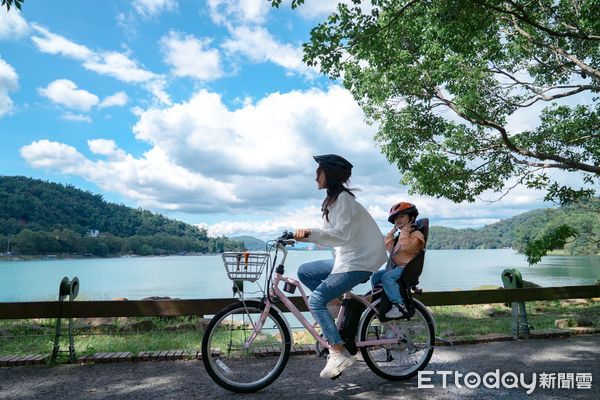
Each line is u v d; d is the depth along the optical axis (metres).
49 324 7.34
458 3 8.03
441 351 5.02
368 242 3.65
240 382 3.93
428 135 12.98
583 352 4.91
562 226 10.42
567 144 13.34
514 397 3.52
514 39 12.58
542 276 42.84
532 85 13.65
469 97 11.35
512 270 5.91
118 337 6.34
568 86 13.30
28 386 3.93
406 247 3.93
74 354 4.74
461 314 8.59
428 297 5.60
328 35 7.98
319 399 3.52
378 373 3.94
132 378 4.14
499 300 5.68
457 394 3.60
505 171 13.26
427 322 4.11
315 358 4.81
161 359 4.77
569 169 12.76
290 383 3.95
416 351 4.04
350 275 3.59
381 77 12.33
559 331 5.79
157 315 4.96
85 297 10.97
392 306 3.86
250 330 4.80
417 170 12.34
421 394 3.62
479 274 54.44
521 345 5.29
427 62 11.77
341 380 4.02
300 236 3.54
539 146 13.53
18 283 64.31
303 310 5.10
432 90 12.54
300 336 6.30
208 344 3.71
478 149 13.09
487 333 6.07
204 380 4.06
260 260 3.53
